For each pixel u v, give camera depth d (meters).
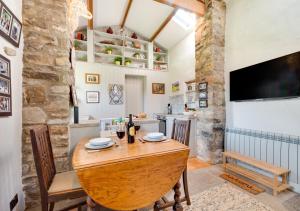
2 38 1.34
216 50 2.98
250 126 2.57
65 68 1.91
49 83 1.83
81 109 4.28
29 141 1.74
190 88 4.44
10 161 1.46
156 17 4.29
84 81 4.34
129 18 4.61
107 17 4.44
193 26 4.09
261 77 2.31
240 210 1.61
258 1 2.43
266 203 1.73
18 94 1.63
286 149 2.05
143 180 1.18
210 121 3.01
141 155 1.20
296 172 1.95
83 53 4.47
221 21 3.03
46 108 1.81
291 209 1.63
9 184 1.44
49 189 1.23
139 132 2.19
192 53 4.34
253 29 2.51
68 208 1.42
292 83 1.93
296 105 1.97
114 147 1.43
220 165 2.91
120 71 4.78
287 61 1.98
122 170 1.11
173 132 2.13
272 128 2.24
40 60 1.80
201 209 1.63
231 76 2.85
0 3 1.27
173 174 1.30
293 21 1.99
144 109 5.25
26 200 1.73
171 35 4.77
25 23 1.74
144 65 5.25
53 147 1.83
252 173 2.29
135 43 5.17
